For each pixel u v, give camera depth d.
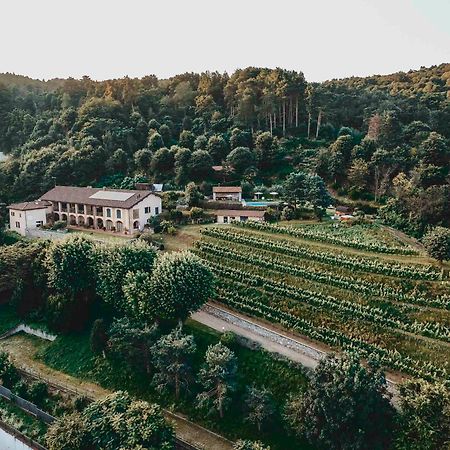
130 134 122.25
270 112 122.31
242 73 145.12
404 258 61.31
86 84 159.62
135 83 152.50
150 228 83.62
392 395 39.00
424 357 46.03
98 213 88.44
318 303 54.94
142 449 35.41
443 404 34.84
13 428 44.62
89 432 38.22
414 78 170.00
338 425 36.47
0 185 108.06
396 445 36.38
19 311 63.69
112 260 56.75
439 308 50.91
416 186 83.44
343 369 38.25
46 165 110.94
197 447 41.41
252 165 106.50
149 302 51.22
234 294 60.00
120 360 51.97
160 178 109.62
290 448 40.62
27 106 157.62
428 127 107.69
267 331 51.97
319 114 119.38
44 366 54.59
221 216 83.81
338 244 67.19
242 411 43.78
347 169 98.50
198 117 133.88
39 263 64.44
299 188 86.88
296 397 42.00
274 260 64.94
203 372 43.94
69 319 58.03
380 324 50.53
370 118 118.00
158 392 47.81
